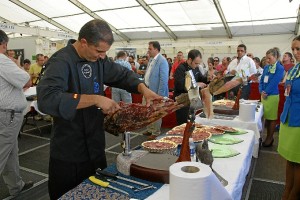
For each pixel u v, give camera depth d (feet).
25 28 24.22
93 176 3.70
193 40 40.34
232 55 38.01
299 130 6.21
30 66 19.52
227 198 2.82
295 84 6.30
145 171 3.55
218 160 4.40
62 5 32.40
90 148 4.12
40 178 8.98
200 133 5.56
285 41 35.63
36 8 33.71
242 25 34.78
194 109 3.45
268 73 11.60
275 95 11.58
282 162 10.48
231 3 28.71
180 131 5.75
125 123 3.64
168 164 3.66
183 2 29.55
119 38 43.42
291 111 6.37
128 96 15.02
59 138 4.04
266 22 33.27
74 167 4.08
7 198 7.68
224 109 8.10
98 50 3.47
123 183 3.51
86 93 3.99
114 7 32.37
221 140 5.41
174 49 40.27
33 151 11.59
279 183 8.75
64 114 3.21
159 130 13.42
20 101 6.63
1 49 6.33
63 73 3.61
